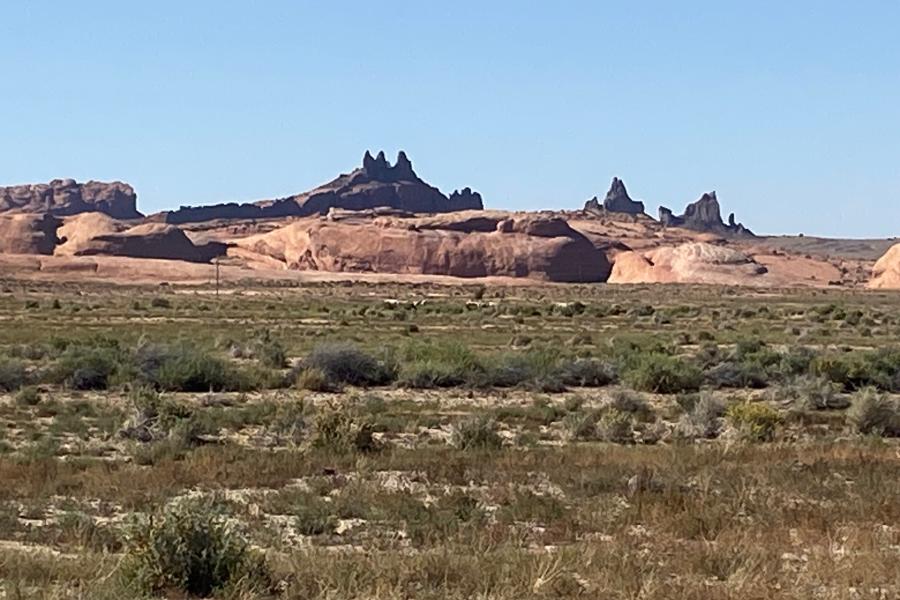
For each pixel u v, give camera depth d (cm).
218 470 2916
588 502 2492
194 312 12231
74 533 2145
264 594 1684
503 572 1773
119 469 3023
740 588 1703
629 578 1761
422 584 1738
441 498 2534
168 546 1716
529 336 8894
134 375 5303
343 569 1781
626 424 3881
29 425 4025
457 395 5181
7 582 1666
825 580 1803
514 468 2958
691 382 5512
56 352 6794
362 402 4738
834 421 4384
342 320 10912
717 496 2548
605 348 7531
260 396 5031
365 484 2708
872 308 14938
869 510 2416
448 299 16962
